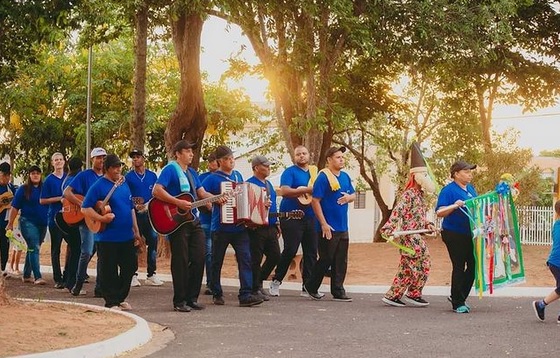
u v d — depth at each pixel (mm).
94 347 8266
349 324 10617
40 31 15375
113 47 34188
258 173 13281
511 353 8648
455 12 19250
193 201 11531
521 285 15367
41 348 8117
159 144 34156
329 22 19250
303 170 13875
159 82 34281
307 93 19406
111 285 11539
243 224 12266
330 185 13164
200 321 10719
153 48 32250
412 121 33000
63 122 34500
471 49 19969
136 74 20719
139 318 10055
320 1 17500
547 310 12227
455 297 11953
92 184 12500
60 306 10812
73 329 9164
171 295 13672
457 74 23344
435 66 20844
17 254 17172
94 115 33906
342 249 13352
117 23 22375
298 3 17281
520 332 10055
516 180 12312
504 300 13680
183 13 19906
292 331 9992
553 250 10992
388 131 34719
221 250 12383
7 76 19531
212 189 12539
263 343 9125
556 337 9695
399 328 10305
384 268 18000
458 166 12180
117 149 34062
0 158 35281
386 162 38469
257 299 12359
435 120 33812
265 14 18203
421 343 9203
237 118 32594
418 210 12562
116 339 8625
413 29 19547
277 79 18828
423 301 12648
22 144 34750
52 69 33156
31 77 33406
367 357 8352
